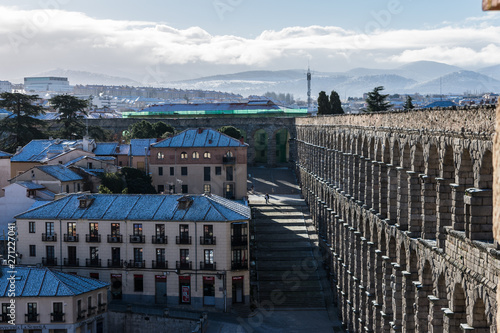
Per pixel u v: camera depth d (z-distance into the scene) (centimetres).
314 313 10475
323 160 12756
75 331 9050
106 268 10806
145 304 10619
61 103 19088
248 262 10650
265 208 15225
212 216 10556
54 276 9338
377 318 7494
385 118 7094
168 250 10625
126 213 10856
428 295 5481
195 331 8956
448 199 5094
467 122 4466
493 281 3928
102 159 14850
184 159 15275
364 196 8506
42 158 15225
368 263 7938
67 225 10944
